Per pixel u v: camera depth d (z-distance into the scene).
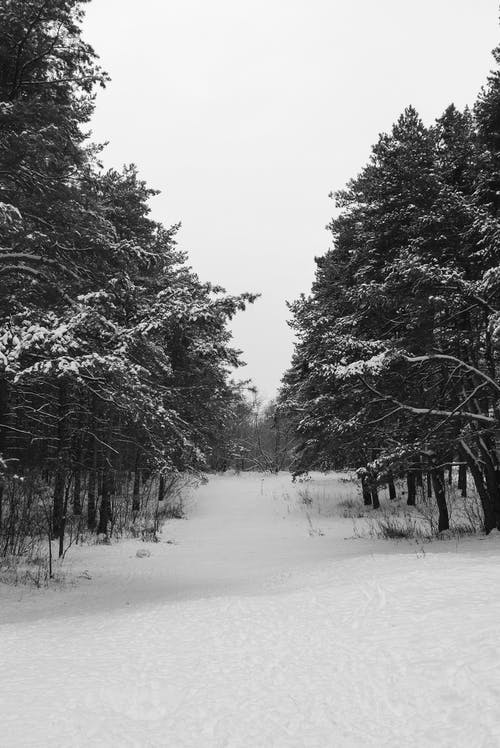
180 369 23.41
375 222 17.39
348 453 17.22
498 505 14.96
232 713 4.09
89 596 10.61
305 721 3.88
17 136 9.80
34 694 4.59
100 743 3.69
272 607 7.43
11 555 14.93
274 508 31.48
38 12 10.46
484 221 13.89
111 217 16.88
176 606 8.38
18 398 15.92
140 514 26.64
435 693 3.97
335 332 16.81
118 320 10.88
